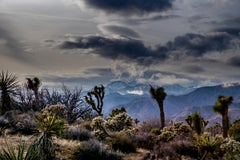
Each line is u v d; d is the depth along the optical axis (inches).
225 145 468.1
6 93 937.5
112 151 581.3
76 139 676.7
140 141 764.0
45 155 425.4
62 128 470.0
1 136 610.2
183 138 793.6
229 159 346.3
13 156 308.8
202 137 522.6
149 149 717.9
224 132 943.7
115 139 666.2
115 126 837.8
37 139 445.1
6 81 940.0
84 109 1093.8
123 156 589.0
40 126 456.1
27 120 717.9
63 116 911.7
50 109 730.2
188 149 685.9
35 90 1050.1
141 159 578.6
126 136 709.9
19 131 675.4
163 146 705.0
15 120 757.9
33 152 337.1
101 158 535.5
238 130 680.4
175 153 657.0
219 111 994.7
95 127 760.3
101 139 719.1
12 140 556.7
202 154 542.3
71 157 505.4
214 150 496.4
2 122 729.6
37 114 820.6
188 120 1023.6
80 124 923.4
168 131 807.1
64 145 567.8
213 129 1040.2
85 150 532.7
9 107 940.0
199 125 713.0
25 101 1034.7
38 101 1030.4
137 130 953.5
